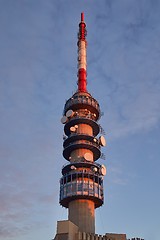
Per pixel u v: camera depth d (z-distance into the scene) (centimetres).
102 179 8412
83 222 7556
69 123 9019
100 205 8294
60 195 8169
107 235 7294
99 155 8938
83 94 9512
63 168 8488
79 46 10569
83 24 10894
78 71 10138
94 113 9475
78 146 8575
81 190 7881
